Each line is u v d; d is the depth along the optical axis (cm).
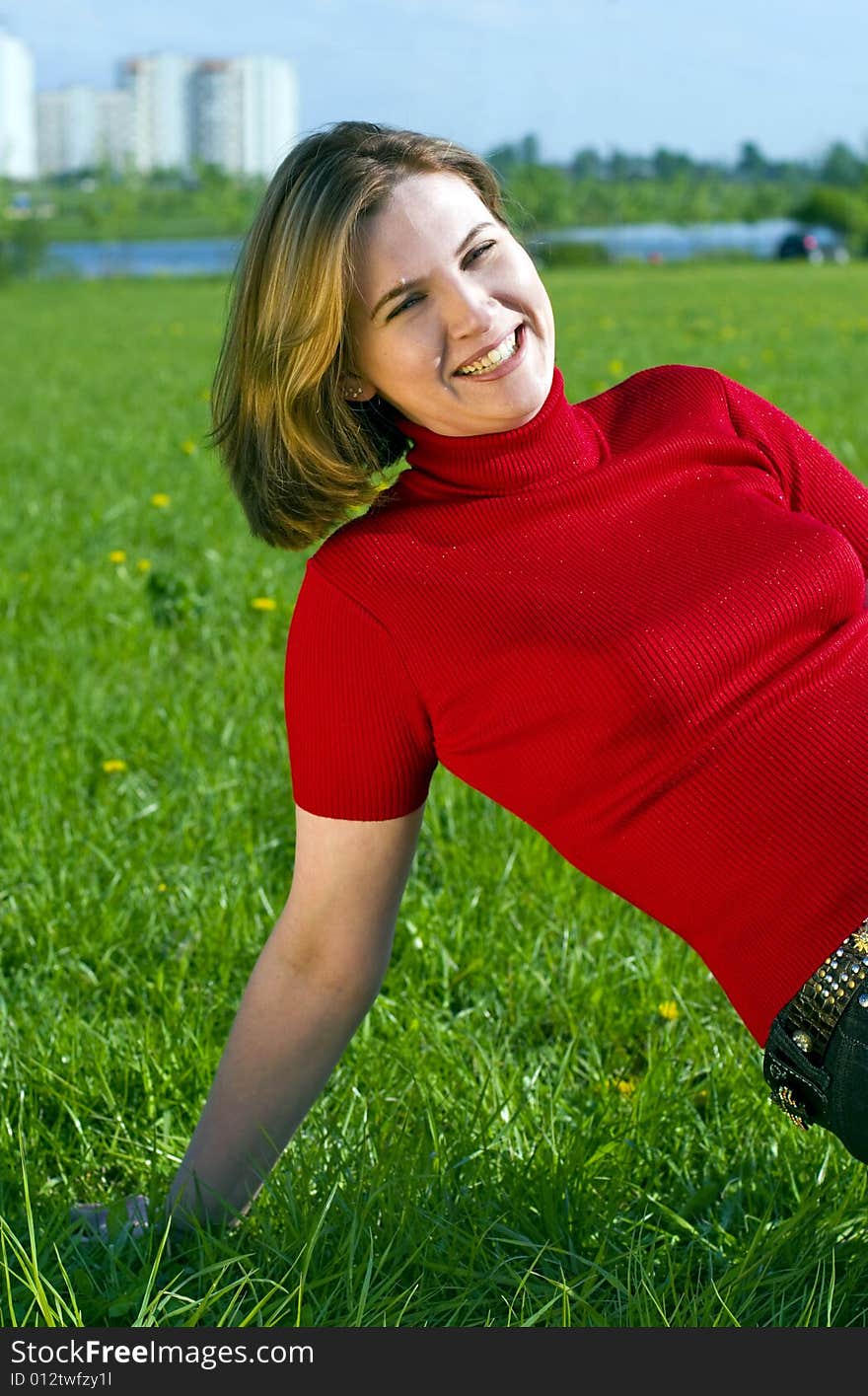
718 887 180
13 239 4888
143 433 1085
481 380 194
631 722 179
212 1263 207
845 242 6538
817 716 182
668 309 2300
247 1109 216
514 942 311
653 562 190
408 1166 224
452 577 190
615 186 8594
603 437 207
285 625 548
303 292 191
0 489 853
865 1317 202
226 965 305
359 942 209
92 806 387
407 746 196
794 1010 175
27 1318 197
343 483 203
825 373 1280
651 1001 290
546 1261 212
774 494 210
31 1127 248
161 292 3841
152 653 509
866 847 175
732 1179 238
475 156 203
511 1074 267
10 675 482
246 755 416
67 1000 298
